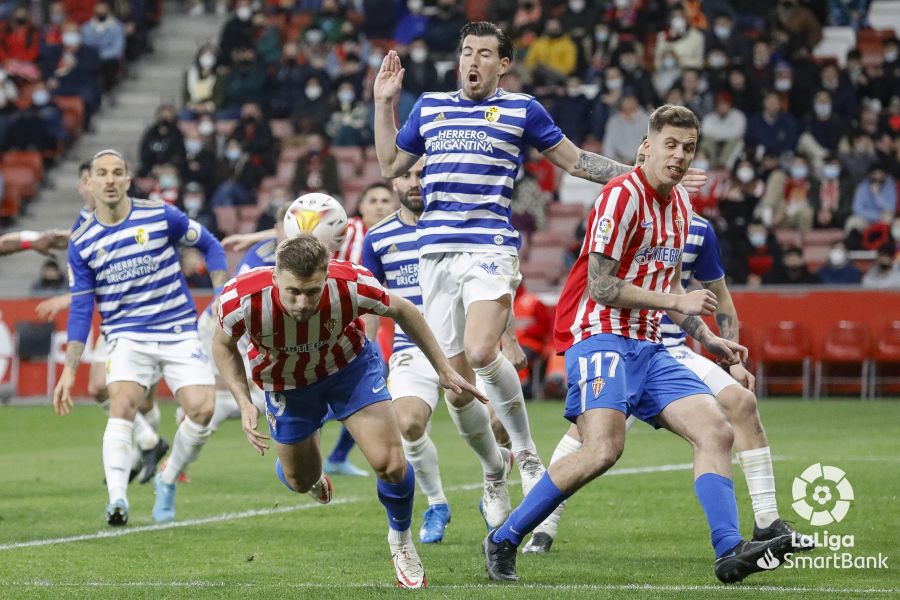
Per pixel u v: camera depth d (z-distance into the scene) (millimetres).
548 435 36406
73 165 63875
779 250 48719
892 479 25453
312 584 15875
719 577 14945
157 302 22203
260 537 20094
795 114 56375
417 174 21516
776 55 58094
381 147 19078
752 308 47281
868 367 46875
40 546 19250
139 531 20797
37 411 47062
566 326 15969
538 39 59469
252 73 62000
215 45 72562
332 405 15922
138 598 14750
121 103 68375
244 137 57625
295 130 59094
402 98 56750
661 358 15898
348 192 56312
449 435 38312
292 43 63969
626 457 30906
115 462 21422
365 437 15578
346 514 22625
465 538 19984
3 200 60844
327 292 14773
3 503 24453
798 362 47281
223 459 32688
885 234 49781
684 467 28656
